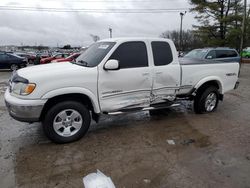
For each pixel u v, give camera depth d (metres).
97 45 5.10
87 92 4.25
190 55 13.04
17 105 3.84
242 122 5.57
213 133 4.86
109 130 4.96
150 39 4.92
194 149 4.12
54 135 4.15
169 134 4.79
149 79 4.86
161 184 3.12
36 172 3.36
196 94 6.01
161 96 5.17
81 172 3.38
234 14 24.92
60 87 4.02
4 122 5.37
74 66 4.46
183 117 5.88
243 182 3.17
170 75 5.14
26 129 4.95
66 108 4.17
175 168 3.50
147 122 5.48
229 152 4.02
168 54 5.15
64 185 3.09
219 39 25.69
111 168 3.49
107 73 4.40
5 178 3.21
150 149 4.11
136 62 4.73
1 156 3.80
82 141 4.39
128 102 4.76
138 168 3.50
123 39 4.66
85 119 4.38
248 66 23.22
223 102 7.57
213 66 5.89
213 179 3.23
